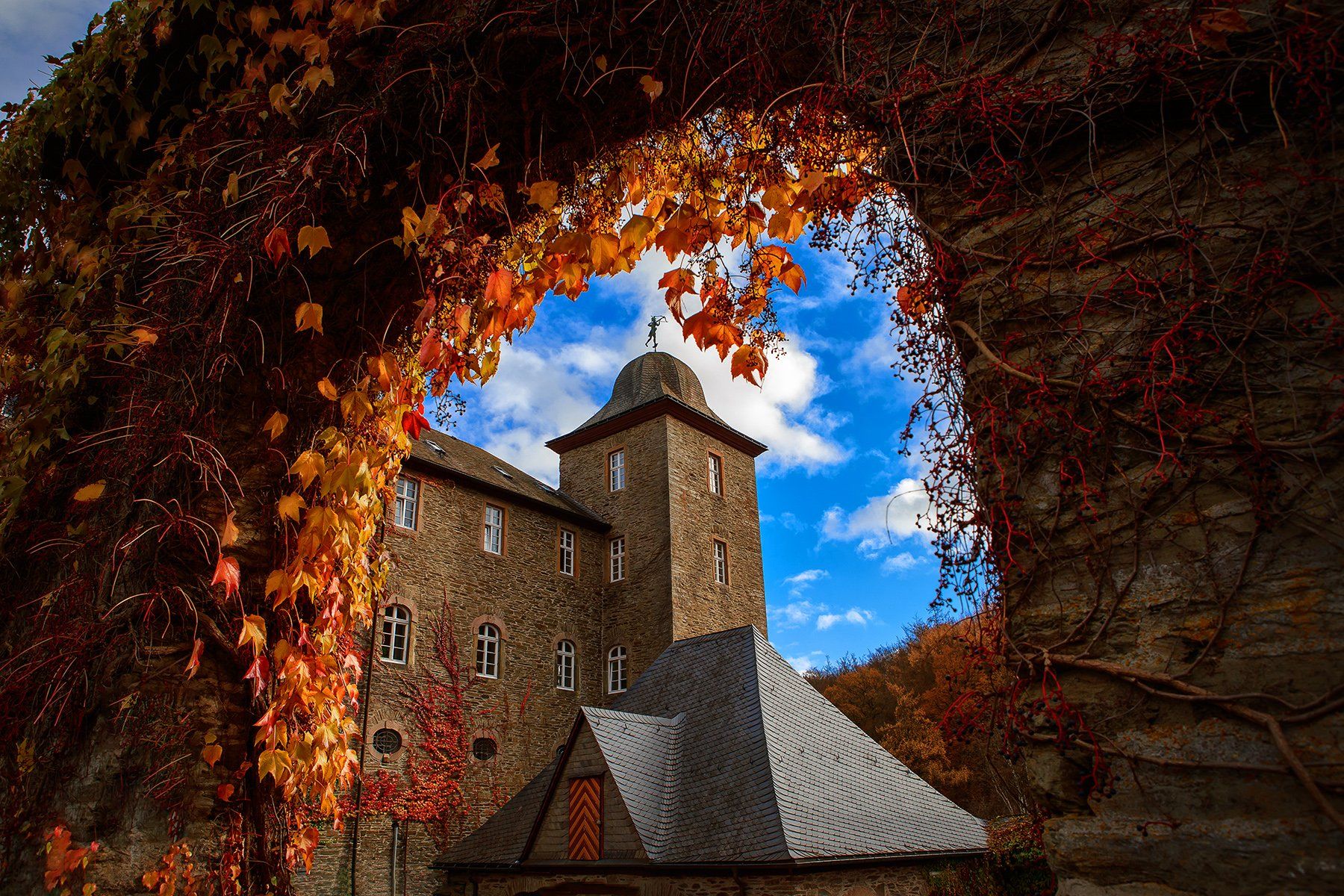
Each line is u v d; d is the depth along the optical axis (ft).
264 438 11.58
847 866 36.40
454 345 11.83
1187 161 6.71
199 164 11.68
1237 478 5.98
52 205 13.20
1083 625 6.30
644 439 82.84
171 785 10.23
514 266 12.37
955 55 8.02
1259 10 6.44
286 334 11.67
